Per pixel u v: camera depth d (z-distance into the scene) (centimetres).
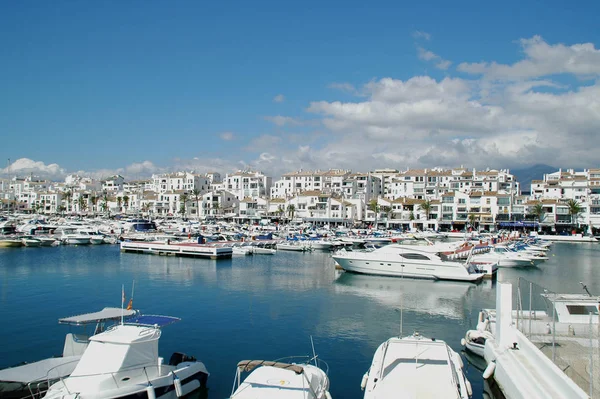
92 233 10762
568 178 17288
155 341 2275
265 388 2106
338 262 6675
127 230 13038
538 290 3231
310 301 4853
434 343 2595
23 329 3578
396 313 4372
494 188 17900
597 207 15450
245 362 2327
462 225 16712
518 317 2850
